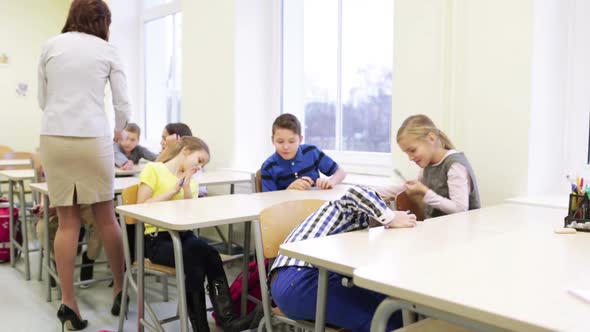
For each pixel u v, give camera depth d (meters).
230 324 2.15
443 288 0.88
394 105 2.68
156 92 5.13
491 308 0.78
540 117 2.25
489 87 2.33
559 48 2.34
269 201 2.20
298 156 2.84
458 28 2.41
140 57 5.31
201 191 3.57
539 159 2.28
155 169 2.42
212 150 3.93
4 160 4.59
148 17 5.13
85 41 2.24
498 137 2.31
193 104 4.12
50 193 2.26
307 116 3.62
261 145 3.84
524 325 0.73
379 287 0.92
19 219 3.64
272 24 3.80
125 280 2.26
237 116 3.71
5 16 5.71
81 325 2.39
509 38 2.26
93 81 2.24
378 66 3.11
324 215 1.59
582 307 0.79
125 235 2.12
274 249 1.76
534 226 1.54
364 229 1.51
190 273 2.11
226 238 3.82
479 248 1.19
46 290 2.97
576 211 1.48
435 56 2.48
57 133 2.18
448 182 1.99
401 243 1.31
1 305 2.72
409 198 2.01
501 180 2.31
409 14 2.58
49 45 2.24
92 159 2.25
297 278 1.50
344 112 3.35
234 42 3.67
